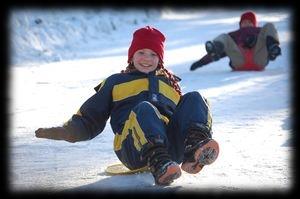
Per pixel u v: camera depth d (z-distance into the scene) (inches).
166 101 362.9
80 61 1186.0
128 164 348.5
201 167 325.1
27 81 885.8
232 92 735.7
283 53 1179.3
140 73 369.7
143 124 322.0
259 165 380.5
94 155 432.1
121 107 360.8
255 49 960.3
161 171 308.2
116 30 1835.6
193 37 1567.4
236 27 1800.0
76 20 1670.8
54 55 1275.8
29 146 465.1
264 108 624.1
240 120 558.3
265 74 915.4
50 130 336.8
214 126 530.9
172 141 345.4
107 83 366.6
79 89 797.9
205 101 340.5
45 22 1520.7
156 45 370.0
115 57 1236.5
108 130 523.5
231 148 437.4
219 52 960.3
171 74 377.7
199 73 941.8
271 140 465.7
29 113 626.5
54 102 697.0
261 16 2199.8
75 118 356.8
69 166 397.7
